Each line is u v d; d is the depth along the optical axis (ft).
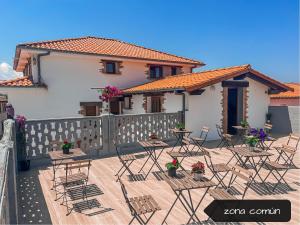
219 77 37.47
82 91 49.52
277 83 45.11
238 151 22.00
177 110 39.40
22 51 43.65
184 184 14.47
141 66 56.54
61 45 50.39
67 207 15.70
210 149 33.91
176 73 61.77
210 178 21.94
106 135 30.83
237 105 44.52
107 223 14.47
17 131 24.59
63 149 21.18
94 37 68.18
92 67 50.39
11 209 10.79
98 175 23.16
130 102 52.85
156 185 20.49
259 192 18.83
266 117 47.03
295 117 45.47
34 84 44.29
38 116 45.32
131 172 22.98
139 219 13.66
